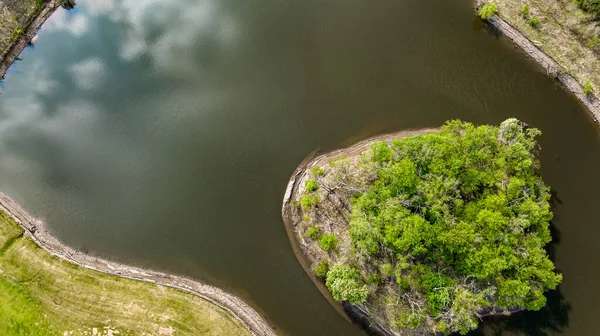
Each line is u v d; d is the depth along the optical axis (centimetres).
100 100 7794
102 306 6175
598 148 6862
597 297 6044
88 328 6056
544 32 7419
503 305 5625
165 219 6825
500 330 5991
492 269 5344
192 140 7294
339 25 7888
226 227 6694
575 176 6662
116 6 8550
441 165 5838
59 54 8288
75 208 6975
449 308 5503
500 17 7600
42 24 8512
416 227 5478
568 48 7269
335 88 7406
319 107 7294
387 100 7262
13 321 6134
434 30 7719
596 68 7088
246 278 6397
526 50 7438
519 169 5959
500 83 7288
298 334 6125
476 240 5438
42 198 7062
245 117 7344
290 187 6769
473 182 5847
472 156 5944
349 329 6094
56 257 6550
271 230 6594
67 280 6359
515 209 5744
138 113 7612
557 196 6550
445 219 5597
